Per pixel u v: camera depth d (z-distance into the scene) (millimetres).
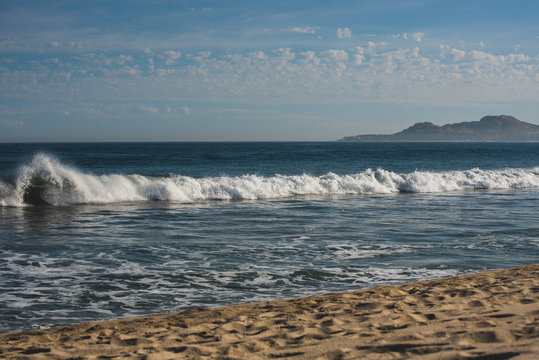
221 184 19719
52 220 13273
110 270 7852
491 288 6238
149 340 4453
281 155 66812
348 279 7465
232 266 8180
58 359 3891
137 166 40031
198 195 19188
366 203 17875
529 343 3543
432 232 11484
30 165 18297
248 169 36781
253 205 17047
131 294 6637
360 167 40562
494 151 97125
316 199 19297
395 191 23125
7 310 5898
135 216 14125
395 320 4777
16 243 9930
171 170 35375
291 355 3676
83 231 11469
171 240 10367
